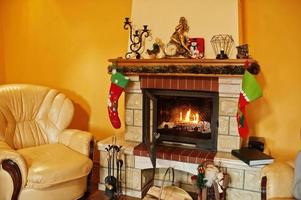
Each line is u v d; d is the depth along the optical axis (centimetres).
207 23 265
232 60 237
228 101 255
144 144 282
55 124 297
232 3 259
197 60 248
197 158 247
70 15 341
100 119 344
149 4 287
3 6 372
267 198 194
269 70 272
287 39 263
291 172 197
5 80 385
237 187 241
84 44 339
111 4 321
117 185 271
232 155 251
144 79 281
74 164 244
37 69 368
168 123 291
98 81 339
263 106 278
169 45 275
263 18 269
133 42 292
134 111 289
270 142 279
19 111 284
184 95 273
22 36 369
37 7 355
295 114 268
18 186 223
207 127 278
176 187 266
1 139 257
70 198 249
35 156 249
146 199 247
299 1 257
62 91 358
